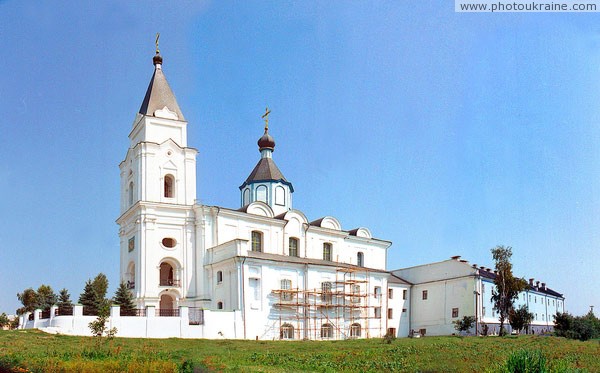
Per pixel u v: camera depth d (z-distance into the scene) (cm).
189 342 4938
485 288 7794
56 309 5197
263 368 3278
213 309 6144
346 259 8044
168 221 6600
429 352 4466
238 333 5934
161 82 7131
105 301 6031
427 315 8106
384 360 3934
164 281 6731
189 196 6800
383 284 7731
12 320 7806
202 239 6631
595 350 5081
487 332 7531
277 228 7288
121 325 5172
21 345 3884
